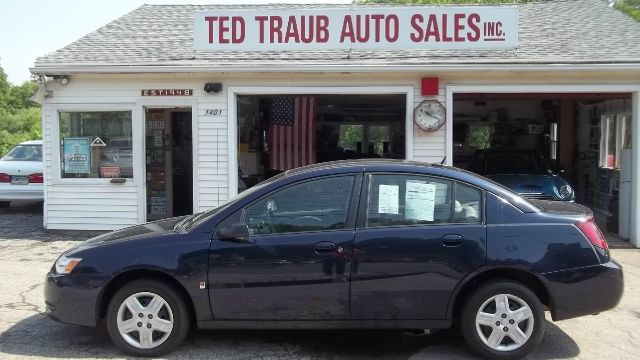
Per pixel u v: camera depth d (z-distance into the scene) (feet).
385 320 15.61
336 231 15.67
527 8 46.73
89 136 34.94
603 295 15.57
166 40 38.24
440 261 15.35
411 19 32.27
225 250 15.58
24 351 16.34
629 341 17.43
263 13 32.60
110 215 34.78
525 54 33.12
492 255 15.33
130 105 34.04
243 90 33.55
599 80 31.81
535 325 15.44
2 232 35.09
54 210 35.01
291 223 15.87
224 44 32.81
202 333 17.89
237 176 34.42
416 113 32.78
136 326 15.78
